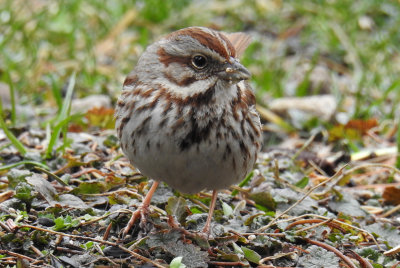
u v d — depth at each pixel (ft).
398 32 62.34
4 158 37.52
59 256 29.32
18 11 57.67
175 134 28.45
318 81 54.90
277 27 64.13
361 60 58.75
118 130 30.32
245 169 30.14
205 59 28.96
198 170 28.99
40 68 53.62
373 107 51.47
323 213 34.42
